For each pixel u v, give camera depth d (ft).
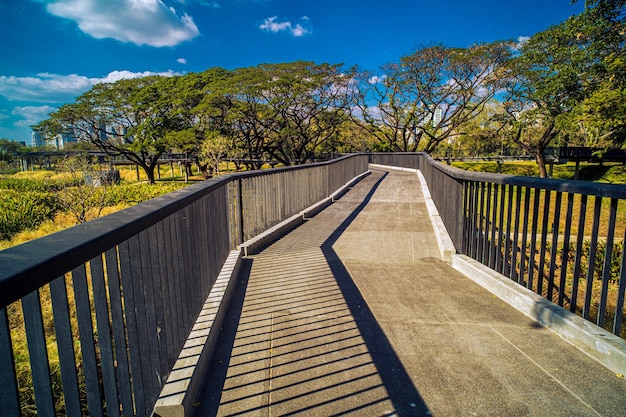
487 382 7.18
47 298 20.24
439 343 8.65
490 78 110.63
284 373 7.58
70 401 3.74
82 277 3.92
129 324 5.13
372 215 25.96
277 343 8.79
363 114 140.77
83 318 3.96
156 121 136.56
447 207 17.72
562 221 42.70
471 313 10.22
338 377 7.41
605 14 52.21
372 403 6.64
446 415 6.32
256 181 17.88
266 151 137.18
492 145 149.07
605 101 47.62
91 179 67.15
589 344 7.97
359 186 45.50
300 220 23.68
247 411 6.48
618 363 7.30
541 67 87.04
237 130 132.46
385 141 151.94
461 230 14.65
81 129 135.44
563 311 9.01
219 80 127.54
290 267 14.57
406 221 23.66
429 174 34.60
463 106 121.80
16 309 18.63
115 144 151.94
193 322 8.50
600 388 6.93
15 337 15.93
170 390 6.22
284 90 114.01
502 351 8.25
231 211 15.19
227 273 12.10
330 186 33.55
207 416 6.37
